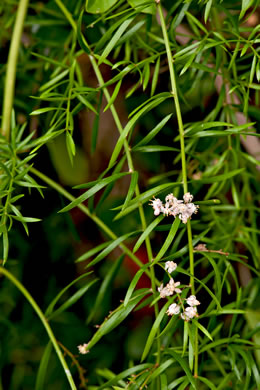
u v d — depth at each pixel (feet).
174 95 1.57
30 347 2.19
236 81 1.83
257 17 2.04
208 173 1.96
